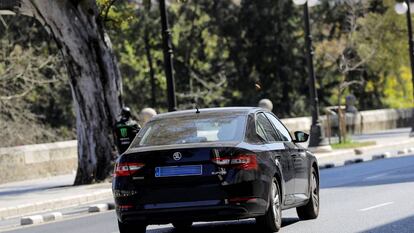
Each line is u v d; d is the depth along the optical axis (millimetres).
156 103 168625
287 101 182375
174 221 32594
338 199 48656
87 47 71938
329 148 94250
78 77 72375
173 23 168000
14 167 85500
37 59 111312
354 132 138750
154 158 32219
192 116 34156
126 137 64375
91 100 72375
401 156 89250
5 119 108250
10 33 130750
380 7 173125
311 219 39219
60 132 143750
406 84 176500
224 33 181000
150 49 167250
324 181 63812
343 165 82062
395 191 51375
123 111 64812
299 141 38781
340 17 176875
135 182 32250
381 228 34375
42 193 65875
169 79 71625
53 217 49938
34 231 43219
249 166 32125
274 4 181000
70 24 71375
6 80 108188
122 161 32594
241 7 181250
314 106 94000
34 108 142000
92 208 53125
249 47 182125
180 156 32062
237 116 33938
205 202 31891
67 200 59906
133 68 164750
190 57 171500
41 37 140375
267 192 32844
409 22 118500
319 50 174625
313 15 179875
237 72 182125
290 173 35750
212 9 179625
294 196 36375
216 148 32062
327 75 178750
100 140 72500
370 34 164250
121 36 163000
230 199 31797
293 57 181125
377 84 179625
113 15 83562
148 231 38188
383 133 134375
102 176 72438
